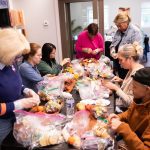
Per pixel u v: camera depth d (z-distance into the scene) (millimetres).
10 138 1421
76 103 1894
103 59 3637
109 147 1285
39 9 5289
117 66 3369
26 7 5285
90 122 1554
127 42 3309
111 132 1398
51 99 1920
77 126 1458
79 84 2295
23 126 1375
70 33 5520
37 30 5465
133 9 8242
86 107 1704
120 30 3375
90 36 3879
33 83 2396
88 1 5137
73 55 5617
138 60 2145
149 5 8117
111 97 2035
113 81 2586
